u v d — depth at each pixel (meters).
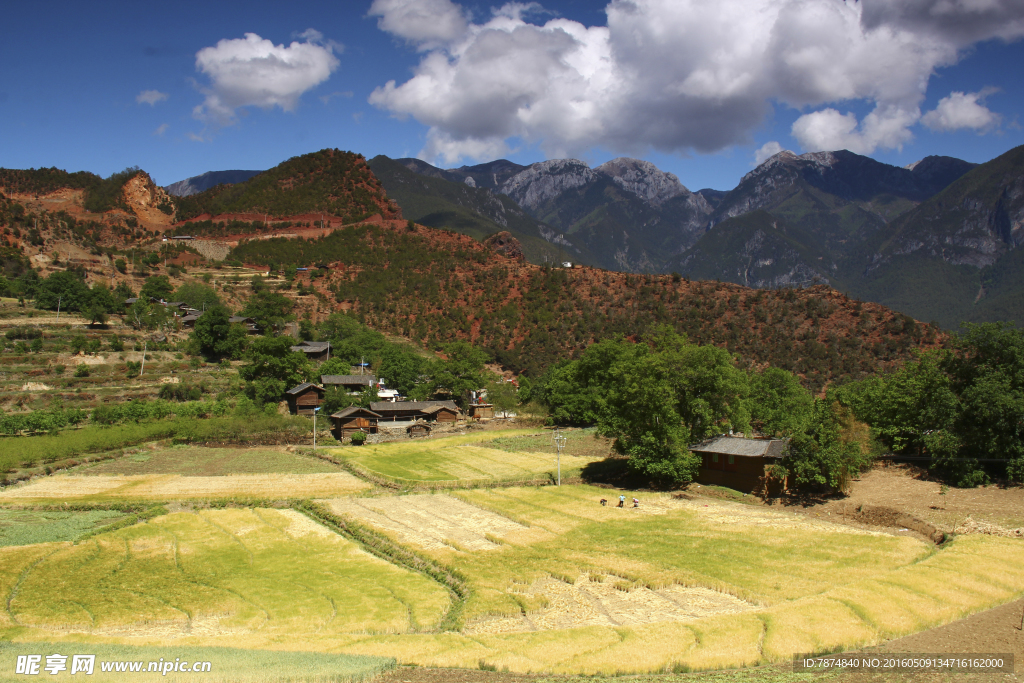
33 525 57.53
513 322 187.00
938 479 62.94
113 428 94.19
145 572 46.66
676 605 39.06
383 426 110.75
